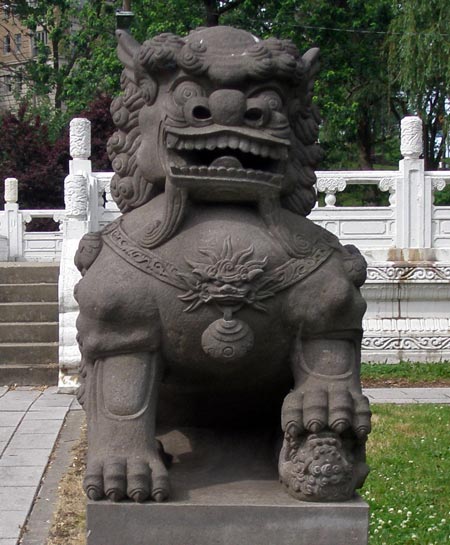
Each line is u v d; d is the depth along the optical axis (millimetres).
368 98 21203
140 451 2623
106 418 2664
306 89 2938
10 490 4688
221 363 2711
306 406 2627
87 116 19953
